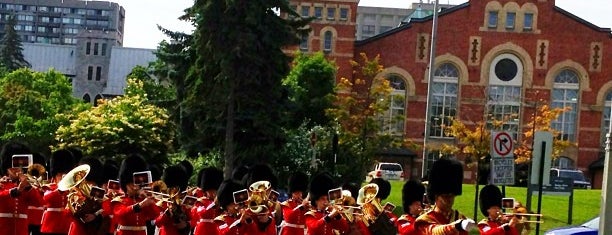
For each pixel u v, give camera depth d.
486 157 54.41
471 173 65.69
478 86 71.75
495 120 61.69
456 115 71.56
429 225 10.02
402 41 72.06
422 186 13.84
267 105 38.44
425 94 71.75
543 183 20.11
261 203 14.41
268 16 37.47
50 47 135.75
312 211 15.66
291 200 17.22
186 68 43.16
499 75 72.12
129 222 14.25
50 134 67.44
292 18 42.25
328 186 16.45
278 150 40.25
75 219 13.64
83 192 13.70
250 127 38.72
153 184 14.91
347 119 49.97
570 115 72.31
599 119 72.06
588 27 72.00
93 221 13.67
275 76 38.03
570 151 72.06
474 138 56.50
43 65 133.88
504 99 71.31
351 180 44.81
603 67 72.00
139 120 48.81
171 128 48.97
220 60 36.62
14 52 113.75
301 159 43.09
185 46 44.09
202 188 18.86
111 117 48.62
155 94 69.19
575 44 72.00
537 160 20.11
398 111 71.88
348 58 71.31
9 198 14.69
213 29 36.53
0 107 74.50
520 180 52.84
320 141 45.59
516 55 72.00
